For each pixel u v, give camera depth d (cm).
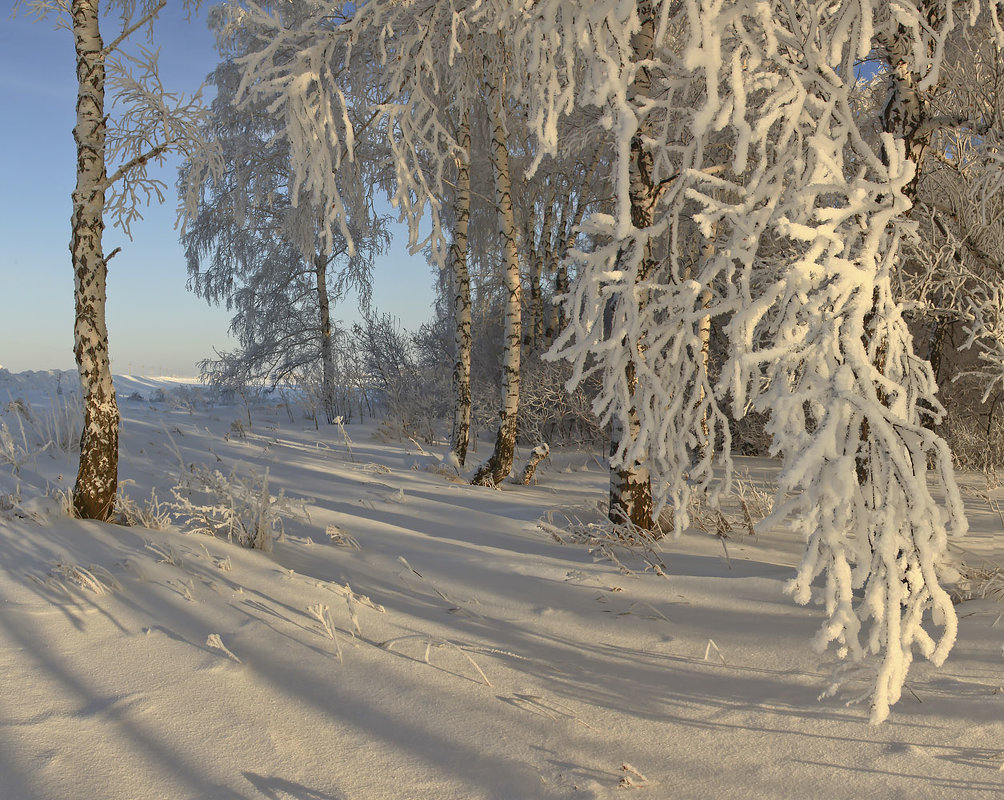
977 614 348
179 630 327
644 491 573
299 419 1708
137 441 901
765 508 655
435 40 838
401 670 303
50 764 216
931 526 223
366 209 850
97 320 500
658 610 388
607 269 354
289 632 336
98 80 517
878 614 223
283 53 1080
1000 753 224
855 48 307
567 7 320
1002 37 394
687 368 385
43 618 325
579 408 1314
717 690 288
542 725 258
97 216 505
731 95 285
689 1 276
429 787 216
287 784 215
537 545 552
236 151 1576
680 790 216
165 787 209
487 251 1589
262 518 490
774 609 383
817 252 263
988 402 1162
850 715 256
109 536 455
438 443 1397
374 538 547
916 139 431
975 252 695
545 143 351
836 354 252
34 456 659
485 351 1786
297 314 1862
